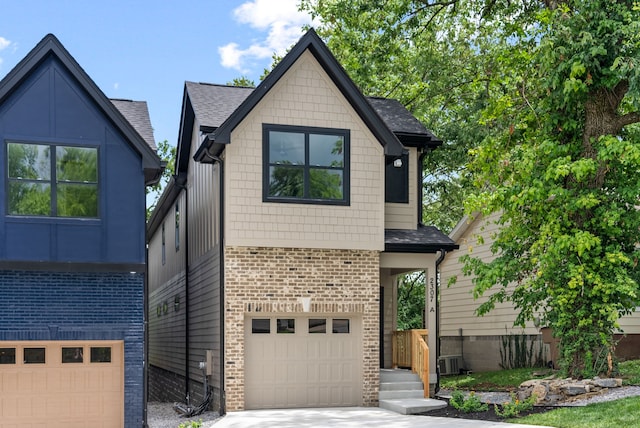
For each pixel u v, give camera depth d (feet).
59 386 55.72
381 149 67.46
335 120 66.18
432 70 104.58
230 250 62.64
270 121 64.28
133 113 69.46
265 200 63.46
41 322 54.95
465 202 62.08
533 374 74.64
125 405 56.18
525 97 62.95
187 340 81.61
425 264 69.87
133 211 57.82
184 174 86.12
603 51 54.95
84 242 56.49
